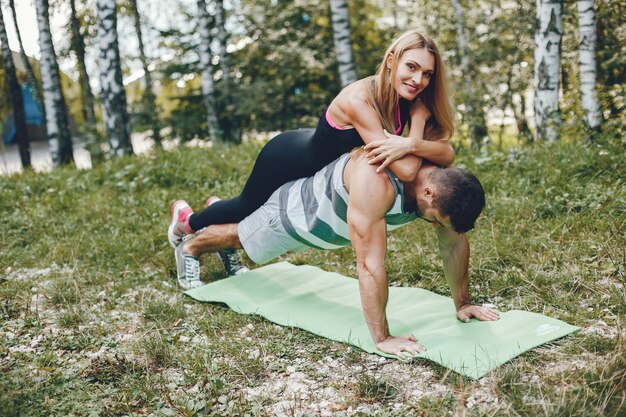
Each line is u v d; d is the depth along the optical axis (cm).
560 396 240
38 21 1181
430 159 295
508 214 461
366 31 1514
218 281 417
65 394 272
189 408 254
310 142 338
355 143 312
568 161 527
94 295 405
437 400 251
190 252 418
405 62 288
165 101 1614
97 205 599
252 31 1413
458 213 276
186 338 334
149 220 560
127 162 731
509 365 273
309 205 339
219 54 1397
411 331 323
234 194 597
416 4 1245
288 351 310
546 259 384
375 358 299
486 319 323
